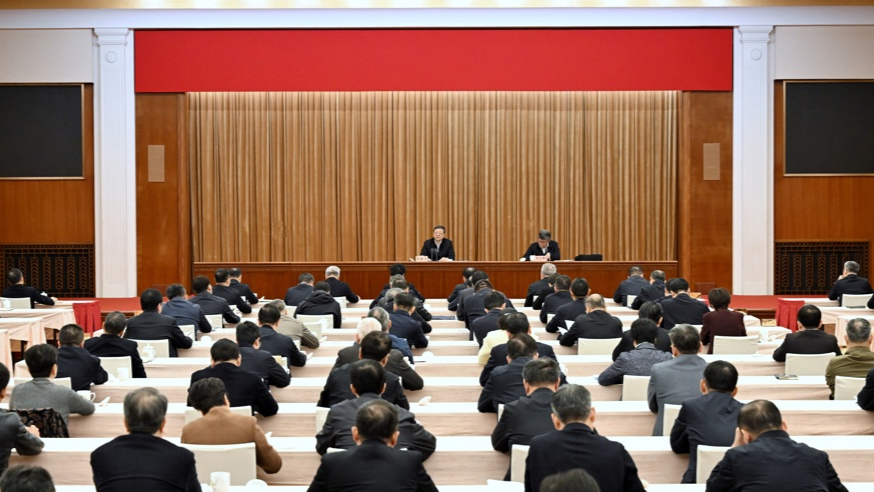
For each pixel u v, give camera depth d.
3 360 10.10
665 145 17.67
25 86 16.83
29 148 16.92
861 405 5.59
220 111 17.67
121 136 16.78
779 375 6.87
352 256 17.91
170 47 16.70
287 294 11.45
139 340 8.20
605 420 5.89
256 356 6.55
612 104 17.81
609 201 17.84
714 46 16.67
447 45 16.67
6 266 17.08
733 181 16.92
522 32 16.66
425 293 15.12
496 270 15.11
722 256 17.03
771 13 16.58
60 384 6.04
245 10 16.58
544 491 2.82
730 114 16.91
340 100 17.86
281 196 17.80
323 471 3.77
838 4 16.55
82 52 16.73
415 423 4.88
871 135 16.84
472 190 17.97
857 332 6.52
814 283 17.08
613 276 15.33
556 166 17.91
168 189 16.97
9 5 16.53
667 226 17.69
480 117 17.95
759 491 3.76
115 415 5.92
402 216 17.95
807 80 16.69
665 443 5.10
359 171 17.89
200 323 9.47
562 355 8.30
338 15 16.58
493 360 6.59
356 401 4.86
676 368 5.74
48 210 17.02
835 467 4.81
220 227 17.70
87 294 17.14
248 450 4.62
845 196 16.92
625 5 16.56
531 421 4.86
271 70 16.69
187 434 4.77
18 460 4.84
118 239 16.88
